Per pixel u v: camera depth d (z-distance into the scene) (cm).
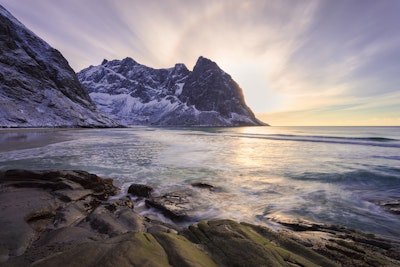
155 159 1981
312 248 500
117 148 2638
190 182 1277
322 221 771
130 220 643
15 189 880
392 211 848
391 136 5222
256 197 1036
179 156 2183
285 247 462
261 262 347
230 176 1426
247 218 794
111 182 1150
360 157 2175
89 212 766
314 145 3300
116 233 536
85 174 1030
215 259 369
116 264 298
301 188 1184
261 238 455
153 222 705
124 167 1616
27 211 622
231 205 928
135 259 312
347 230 651
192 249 376
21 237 475
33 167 1467
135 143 3338
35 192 838
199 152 2491
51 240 485
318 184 1259
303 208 896
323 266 391
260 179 1355
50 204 712
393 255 490
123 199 899
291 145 3331
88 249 333
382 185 1236
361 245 544
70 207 729
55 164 1584
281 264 350
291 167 1703
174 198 968
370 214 830
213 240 430
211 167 1684
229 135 6041
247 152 2531
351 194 1083
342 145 3262
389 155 2289
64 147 2519
